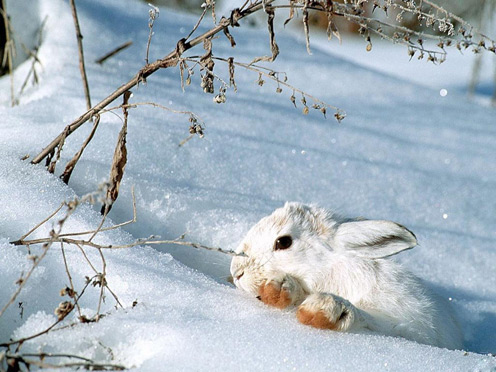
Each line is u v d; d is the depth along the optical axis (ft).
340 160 23.79
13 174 15.64
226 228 17.60
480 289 19.13
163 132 20.44
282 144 23.41
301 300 15.24
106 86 22.85
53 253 13.44
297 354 11.61
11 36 25.46
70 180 16.74
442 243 20.48
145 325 11.85
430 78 46.62
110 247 12.66
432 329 14.94
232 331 12.03
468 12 37.76
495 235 21.98
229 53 30.48
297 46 33.99
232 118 24.14
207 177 19.67
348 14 13.97
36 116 19.81
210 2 14.42
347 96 30.99
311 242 15.47
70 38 26.63
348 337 12.61
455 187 24.38
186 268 14.60
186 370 10.90
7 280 12.47
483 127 31.37
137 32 29.40
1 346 10.92
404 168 24.90
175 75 26.55
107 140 18.71
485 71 48.08
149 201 17.33
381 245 15.34
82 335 11.54
